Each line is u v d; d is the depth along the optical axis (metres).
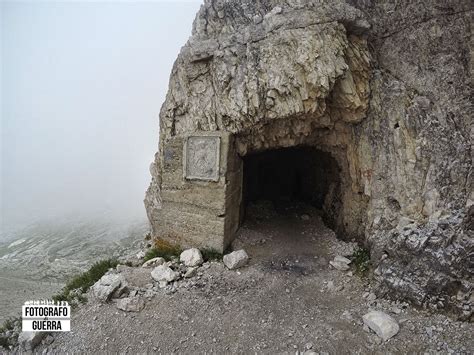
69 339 4.77
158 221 8.13
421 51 6.46
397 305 5.04
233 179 7.75
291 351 4.24
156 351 4.42
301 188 12.83
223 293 5.80
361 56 6.84
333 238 8.53
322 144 8.22
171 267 6.88
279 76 6.53
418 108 6.09
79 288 6.44
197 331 4.77
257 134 7.49
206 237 7.47
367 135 6.98
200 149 7.31
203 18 8.39
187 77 7.94
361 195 7.51
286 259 7.29
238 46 7.11
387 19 7.05
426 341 4.12
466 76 5.82
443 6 6.22
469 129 5.51
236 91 6.94
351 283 6.04
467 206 4.89
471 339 4.04
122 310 5.29
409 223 5.73
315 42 6.34
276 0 7.59
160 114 8.98
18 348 4.73
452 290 4.66
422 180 5.83
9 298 8.45
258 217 10.27
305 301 5.51
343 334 4.45
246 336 4.61
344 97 6.71
